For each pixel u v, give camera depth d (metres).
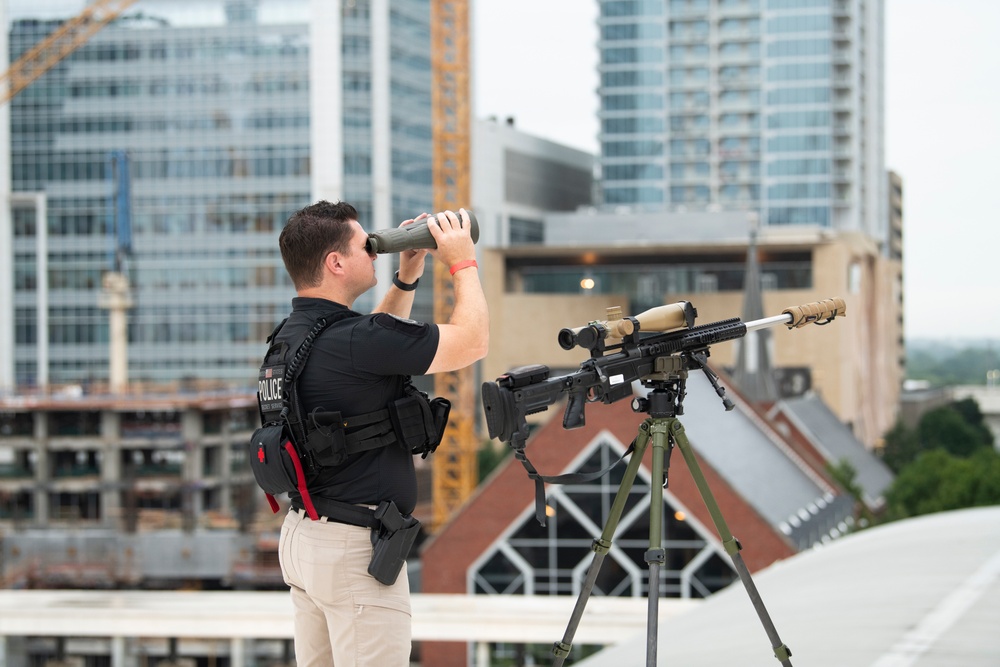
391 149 129.62
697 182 175.12
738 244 137.38
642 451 4.77
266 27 127.69
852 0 173.12
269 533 80.44
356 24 128.12
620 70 177.88
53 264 129.62
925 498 65.62
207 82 128.25
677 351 4.69
